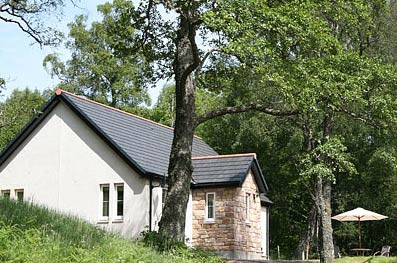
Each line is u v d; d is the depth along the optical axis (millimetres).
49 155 31531
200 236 31016
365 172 40531
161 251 16984
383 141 33094
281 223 48719
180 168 21328
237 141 45031
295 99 18812
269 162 46438
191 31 19531
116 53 24641
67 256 12305
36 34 23297
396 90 22734
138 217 28984
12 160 32406
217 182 31016
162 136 35062
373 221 44719
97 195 30031
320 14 23969
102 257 12906
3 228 12852
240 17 17703
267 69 18188
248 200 32031
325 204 26062
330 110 22203
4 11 22594
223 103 46531
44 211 15789
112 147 29938
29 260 11516
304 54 20875
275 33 18719
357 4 21688
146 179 29219
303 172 23859
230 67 23094
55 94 31328
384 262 25219
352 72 21328
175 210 21000
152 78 24578
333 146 23609
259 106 21875
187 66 21500
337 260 25859
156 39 24047
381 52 26406
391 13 26250
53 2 23016
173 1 19531
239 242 30609
